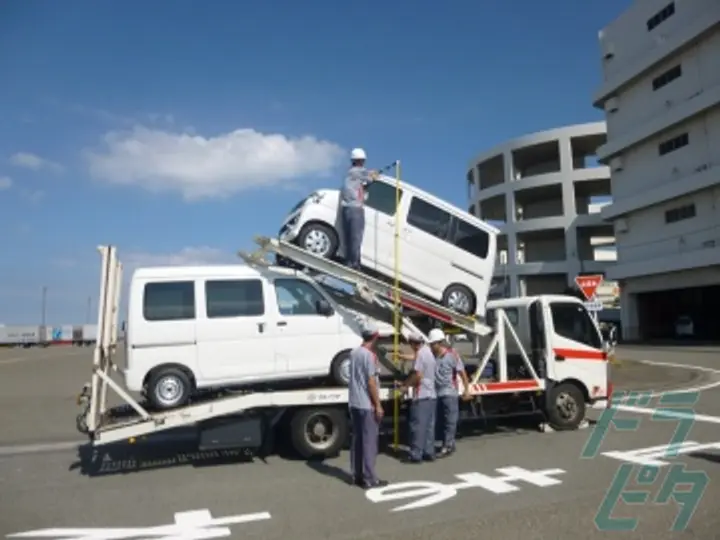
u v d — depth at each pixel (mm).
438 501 6477
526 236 59406
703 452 8406
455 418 8883
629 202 41094
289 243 9250
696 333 39375
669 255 37625
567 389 10469
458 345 14953
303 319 8922
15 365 33000
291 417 8766
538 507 6141
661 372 19922
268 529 5738
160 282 8523
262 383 8969
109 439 7855
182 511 6387
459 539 5285
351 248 9414
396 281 9328
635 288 41688
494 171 64438
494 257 10414
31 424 12961
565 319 10641
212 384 8445
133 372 8195
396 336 9297
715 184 34500
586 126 53094
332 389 8719
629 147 41688
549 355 10344
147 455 9469
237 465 8602
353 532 5562
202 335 8453
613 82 42438
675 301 41844
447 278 10055
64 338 77438
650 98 40125
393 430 9711
